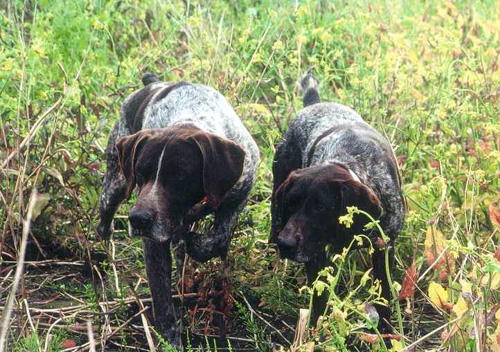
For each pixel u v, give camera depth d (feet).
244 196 8.44
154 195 7.59
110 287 8.91
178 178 7.66
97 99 10.48
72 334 8.08
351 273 8.08
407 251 8.84
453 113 9.69
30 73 9.70
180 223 7.79
